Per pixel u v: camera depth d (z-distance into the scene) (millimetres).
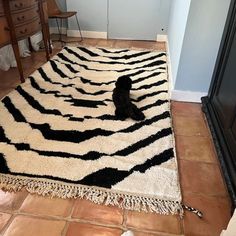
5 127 1579
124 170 1278
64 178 1222
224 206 1140
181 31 2004
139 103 1916
